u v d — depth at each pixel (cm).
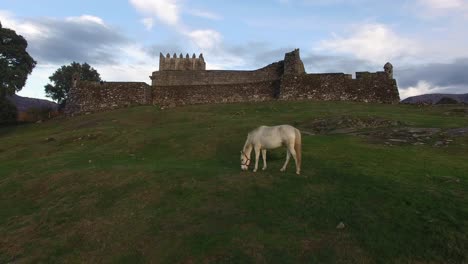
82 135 3116
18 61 5066
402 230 971
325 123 2789
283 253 928
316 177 1430
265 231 1043
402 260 857
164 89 5475
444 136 2100
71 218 1338
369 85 4641
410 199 1138
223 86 5319
